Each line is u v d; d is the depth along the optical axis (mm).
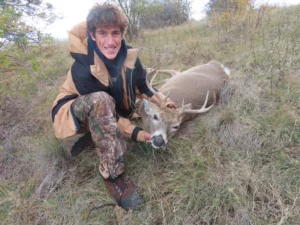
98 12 1117
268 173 1152
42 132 1654
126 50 1266
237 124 1413
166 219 1074
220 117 1490
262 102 1537
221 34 2959
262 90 1634
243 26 2848
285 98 1502
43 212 1149
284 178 1112
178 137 1529
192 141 1447
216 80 1975
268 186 1099
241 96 1636
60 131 1195
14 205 1179
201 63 2482
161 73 2418
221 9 3502
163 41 3252
